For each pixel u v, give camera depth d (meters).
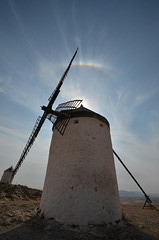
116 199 8.34
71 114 10.49
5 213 8.01
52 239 5.09
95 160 8.48
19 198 16.61
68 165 8.30
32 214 8.23
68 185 7.68
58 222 6.75
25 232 5.58
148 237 5.74
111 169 9.15
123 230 6.40
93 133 9.45
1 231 5.48
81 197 7.22
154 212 14.10
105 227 6.58
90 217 6.78
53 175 8.59
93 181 7.78
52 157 9.53
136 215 11.43
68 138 9.36
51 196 7.89
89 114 10.19
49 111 10.80
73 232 5.88
